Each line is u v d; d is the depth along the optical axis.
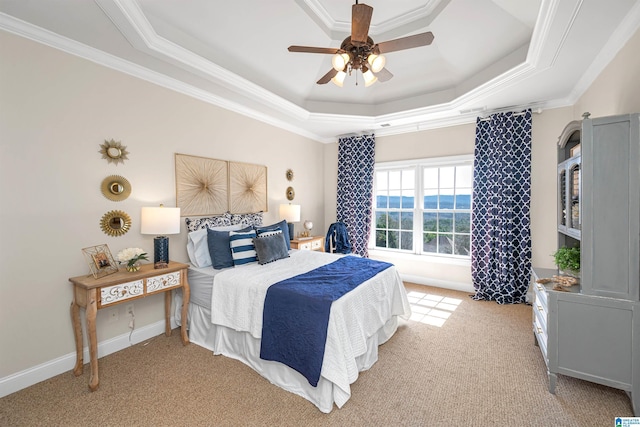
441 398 1.94
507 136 3.74
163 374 2.23
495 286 3.84
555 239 3.60
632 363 1.76
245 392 2.02
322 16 2.79
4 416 1.78
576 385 2.06
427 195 4.64
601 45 2.26
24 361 2.08
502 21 2.56
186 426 1.70
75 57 2.30
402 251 4.89
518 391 2.01
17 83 2.03
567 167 2.24
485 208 3.93
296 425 1.71
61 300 2.25
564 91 3.21
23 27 2.02
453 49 3.10
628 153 1.71
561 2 1.80
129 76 2.65
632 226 1.72
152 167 2.84
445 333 2.92
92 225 2.43
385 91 4.09
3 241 1.99
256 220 3.94
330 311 1.93
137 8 1.98
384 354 2.52
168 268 2.54
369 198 5.01
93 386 2.02
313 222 5.33
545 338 2.13
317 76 3.74
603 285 1.82
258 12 2.53
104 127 2.49
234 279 2.48
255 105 3.70
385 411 1.82
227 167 3.62
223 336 2.53
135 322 2.74
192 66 2.67
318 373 1.83
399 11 2.73
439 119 4.30
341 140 5.27
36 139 2.12
